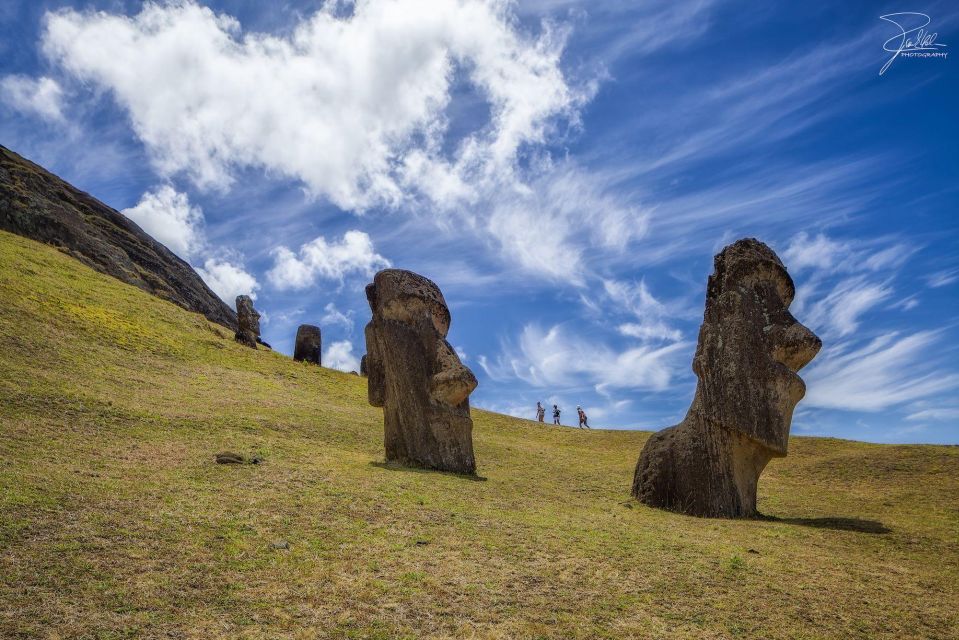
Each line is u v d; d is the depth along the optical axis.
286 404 29.02
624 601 10.02
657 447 19.44
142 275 59.66
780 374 17.59
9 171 59.94
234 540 11.05
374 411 33.16
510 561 11.38
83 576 9.10
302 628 8.41
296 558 10.60
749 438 17.56
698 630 9.23
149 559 9.93
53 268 43.31
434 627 8.71
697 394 18.86
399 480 17.12
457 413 20.95
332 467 17.95
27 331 28.22
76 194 66.69
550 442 34.09
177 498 13.01
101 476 13.86
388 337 21.16
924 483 22.66
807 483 24.06
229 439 19.75
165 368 30.94
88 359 27.47
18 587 8.55
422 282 22.17
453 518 13.85
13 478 12.49
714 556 12.69
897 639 9.47
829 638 9.30
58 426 17.62
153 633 7.95
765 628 9.45
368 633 8.43
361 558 10.86
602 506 18.45
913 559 13.84
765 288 18.47
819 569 12.40
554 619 9.20
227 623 8.37
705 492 17.92
